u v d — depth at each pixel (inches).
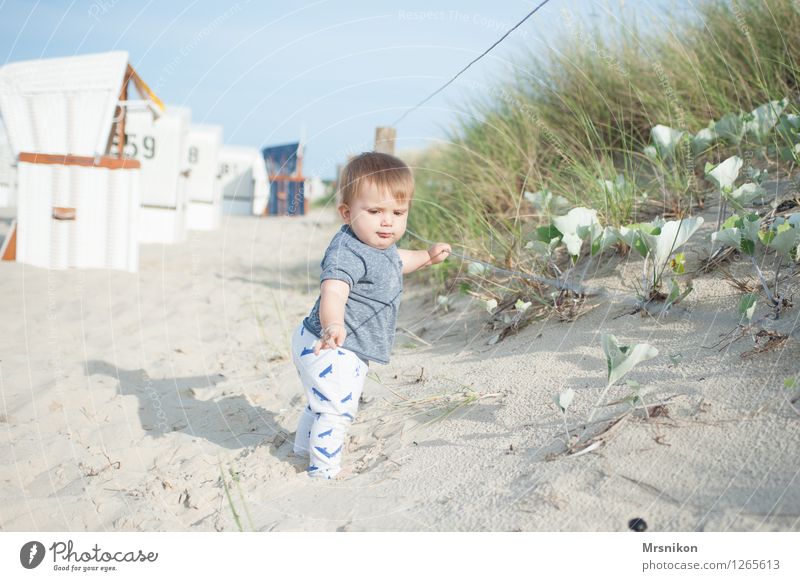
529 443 80.7
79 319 177.3
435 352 120.8
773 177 123.3
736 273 99.7
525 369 98.8
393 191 87.2
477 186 181.6
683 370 84.0
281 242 361.1
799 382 74.1
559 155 169.8
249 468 91.0
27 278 220.2
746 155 131.3
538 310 115.3
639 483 68.4
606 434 75.9
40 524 79.9
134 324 174.7
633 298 105.0
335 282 85.4
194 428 108.2
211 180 444.1
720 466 67.4
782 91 146.9
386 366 120.7
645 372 86.1
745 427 71.1
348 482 84.0
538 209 151.5
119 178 241.6
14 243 242.8
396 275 91.7
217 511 81.0
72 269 238.5
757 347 82.3
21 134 244.8
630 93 165.2
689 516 63.4
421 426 93.9
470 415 92.0
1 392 121.5
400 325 144.9
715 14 171.2
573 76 181.8
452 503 74.2
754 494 63.4
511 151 183.8
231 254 309.9
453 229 171.3
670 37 174.1
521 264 128.5
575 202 137.3
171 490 87.0
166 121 341.1
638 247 102.3
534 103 190.7
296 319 178.9
